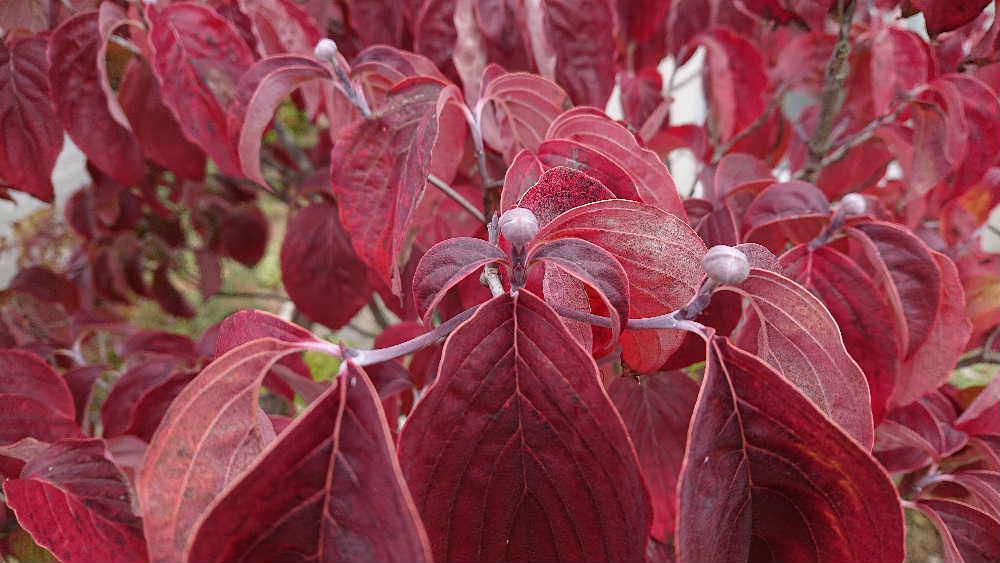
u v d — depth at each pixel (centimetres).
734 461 18
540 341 17
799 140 64
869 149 58
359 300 62
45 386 38
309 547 16
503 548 18
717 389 17
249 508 15
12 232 109
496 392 17
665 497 36
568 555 18
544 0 41
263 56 40
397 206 26
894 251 30
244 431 18
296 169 87
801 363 21
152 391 40
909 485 46
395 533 15
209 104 37
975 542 32
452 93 29
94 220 87
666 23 64
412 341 19
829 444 17
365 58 33
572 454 17
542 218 22
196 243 141
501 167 49
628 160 28
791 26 57
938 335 31
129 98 43
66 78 41
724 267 18
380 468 16
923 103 41
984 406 36
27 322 74
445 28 43
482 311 17
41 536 26
